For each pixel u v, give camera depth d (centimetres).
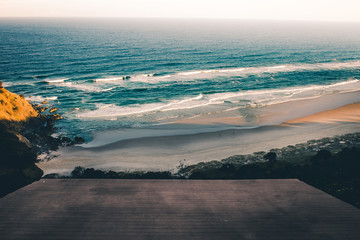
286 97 4038
